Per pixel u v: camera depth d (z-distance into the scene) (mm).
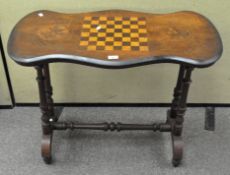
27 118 1809
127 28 1275
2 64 1686
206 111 1872
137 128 1558
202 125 1778
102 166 1532
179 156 1479
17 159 1564
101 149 1622
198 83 1793
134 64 1082
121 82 1788
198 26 1282
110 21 1324
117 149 1625
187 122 1795
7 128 1742
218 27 1572
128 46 1157
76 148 1626
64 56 1091
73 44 1165
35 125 1762
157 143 1662
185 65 1110
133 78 1770
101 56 1101
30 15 1338
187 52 1122
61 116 1820
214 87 1808
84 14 1374
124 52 1123
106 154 1596
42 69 1309
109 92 1837
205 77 1763
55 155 1585
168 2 1496
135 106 1893
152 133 1722
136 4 1509
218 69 1726
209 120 1811
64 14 1365
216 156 1596
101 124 1568
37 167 1524
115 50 1134
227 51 1648
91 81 1784
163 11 1530
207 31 1250
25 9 1515
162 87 1810
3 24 1551
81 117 1820
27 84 1792
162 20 1332
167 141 1673
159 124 1559
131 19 1342
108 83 1794
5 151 1604
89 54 1108
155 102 1886
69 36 1214
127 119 1812
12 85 1794
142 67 1718
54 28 1261
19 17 1536
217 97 1859
